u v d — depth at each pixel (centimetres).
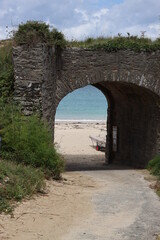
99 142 2969
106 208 1191
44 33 1688
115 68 1903
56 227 984
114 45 1892
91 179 1706
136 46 1922
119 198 1324
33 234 920
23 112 1630
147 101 2105
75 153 2844
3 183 1166
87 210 1155
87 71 1870
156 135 2042
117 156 2477
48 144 1540
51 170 1529
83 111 6150
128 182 1652
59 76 1845
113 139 2498
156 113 2039
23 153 1473
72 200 1252
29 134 1497
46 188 1348
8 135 1480
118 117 2467
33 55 1634
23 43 1636
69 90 1856
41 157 1491
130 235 962
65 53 1844
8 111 1573
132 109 2311
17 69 1636
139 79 1939
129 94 2214
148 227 1025
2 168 1253
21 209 1077
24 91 1636
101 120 5141
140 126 2225
